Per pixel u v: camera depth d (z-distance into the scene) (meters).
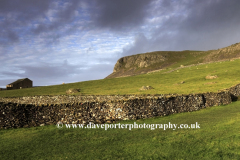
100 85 65.94
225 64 78.75
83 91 55.28
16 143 13.78
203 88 40.91
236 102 30.50
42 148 13.00
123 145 13.29
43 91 63.22
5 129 16.69
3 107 16.97
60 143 13.81
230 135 13.96
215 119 19.86
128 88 53.69
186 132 15.60
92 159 11.40
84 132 16.06
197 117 21.39
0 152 12.45
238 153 11.30
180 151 12.04
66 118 18.42
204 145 12.75
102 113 19.52
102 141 14.03
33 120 17.77
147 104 21.59
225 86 40.78
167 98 23.31
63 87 68.31
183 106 24.70
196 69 77.50
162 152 11.97
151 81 63.47
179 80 59.62
